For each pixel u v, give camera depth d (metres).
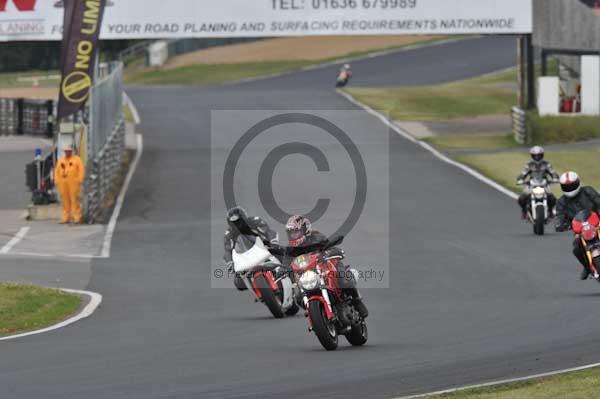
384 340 53.12
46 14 160.50
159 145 182.88
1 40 161.12
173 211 123.25
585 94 190.25
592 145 170.50
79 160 117.19
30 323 62.94
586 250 66.12
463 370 44.00
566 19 180.75
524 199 100.38
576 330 53.09
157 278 82.56
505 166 150.12
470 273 79.44
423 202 122.31
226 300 71.19
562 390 38.31
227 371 45.31
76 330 60.09
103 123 135.75
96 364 47.94
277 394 40.50
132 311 67.44
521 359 45.91
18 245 103.75
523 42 187.75
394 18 165.12
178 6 163.62
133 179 148.25
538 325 55.47
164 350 51.59
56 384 43.34
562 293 68.25
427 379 42.50
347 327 50.31
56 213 121.75
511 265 82.38
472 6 167.25
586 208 66.75
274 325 59.56
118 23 163.62
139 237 106.44
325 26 164.12
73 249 100.44
